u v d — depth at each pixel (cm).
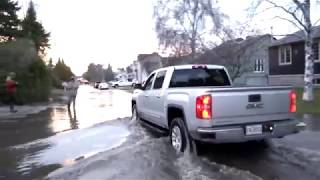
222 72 995
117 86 8412
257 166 725
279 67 4069
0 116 1791
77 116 1812
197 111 726
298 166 724
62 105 2558
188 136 787
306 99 2236
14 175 718
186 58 4309
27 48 2581
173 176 655
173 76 941
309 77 2242
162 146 859
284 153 827
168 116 889
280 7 2325
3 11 3578
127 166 716
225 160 765
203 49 3744
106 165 725
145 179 643
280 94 772
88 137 1089
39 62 2814
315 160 766
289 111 781
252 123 743
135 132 1099
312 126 1236
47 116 1803
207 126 713
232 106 727
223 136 714
